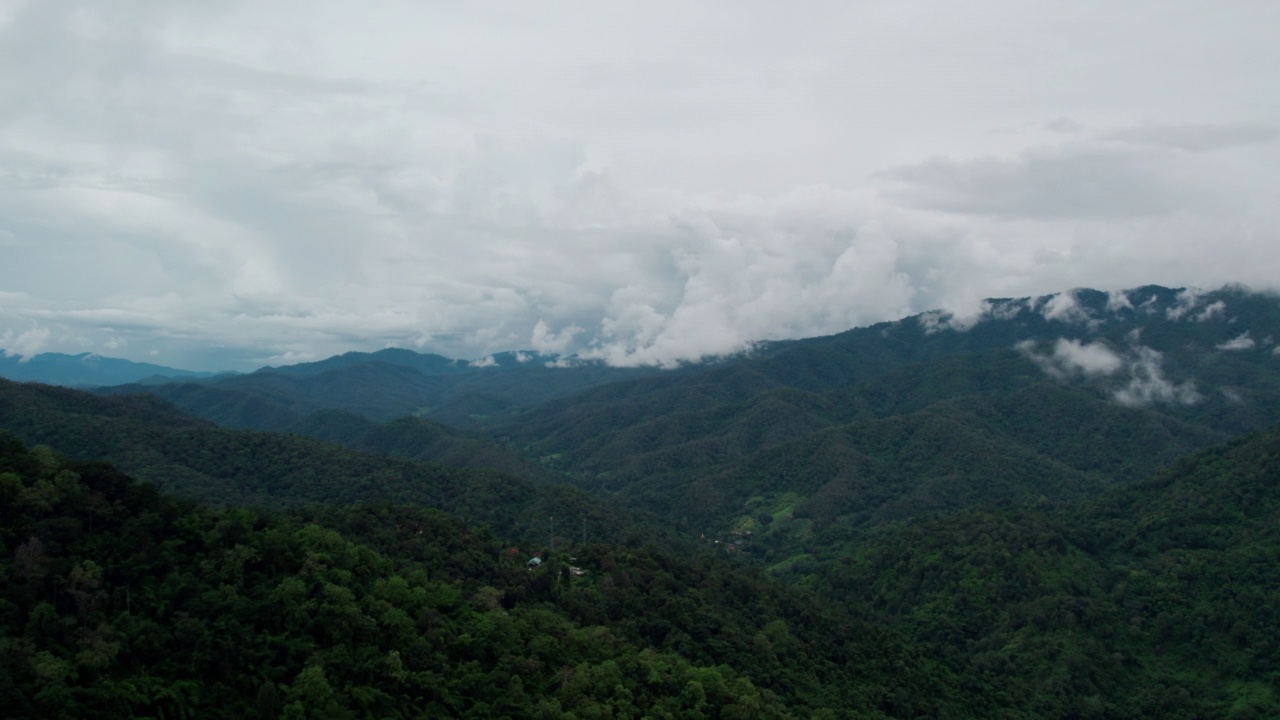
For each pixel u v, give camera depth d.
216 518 101.50
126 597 82.19
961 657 147.50
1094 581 165.38
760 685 115.44
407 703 85.38
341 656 85.31
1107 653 145.00
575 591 127.12
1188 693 133.38
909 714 121.12
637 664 104.81
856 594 194.88
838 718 112.12
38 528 83.75
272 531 102.88
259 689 78.94
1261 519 162.62
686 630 124.12
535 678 97.00
